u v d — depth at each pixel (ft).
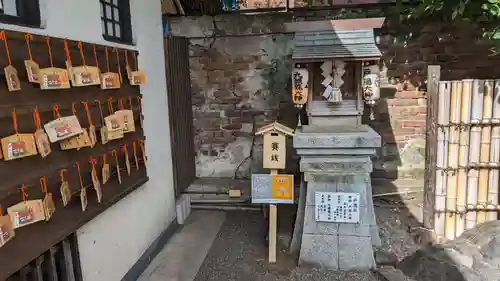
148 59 10.54
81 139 6.73
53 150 6.27
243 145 15.06
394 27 13.64
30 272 5.97
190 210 13.91
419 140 14.20
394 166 14.44
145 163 9.89
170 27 14.52
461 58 13.57
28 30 5.80
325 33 9.94
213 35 14.43
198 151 15.33
